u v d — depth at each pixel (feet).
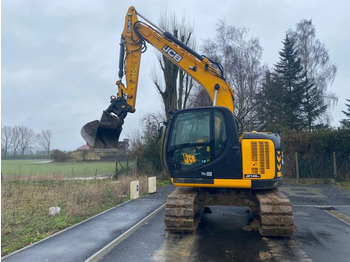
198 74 31.94
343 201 40.24
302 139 62.64
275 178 24.12
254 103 99.71
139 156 66.33
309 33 115.34
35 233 24.59
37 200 38.24
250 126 84.89
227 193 26.23
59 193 41.86
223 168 24.02
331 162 61.41
